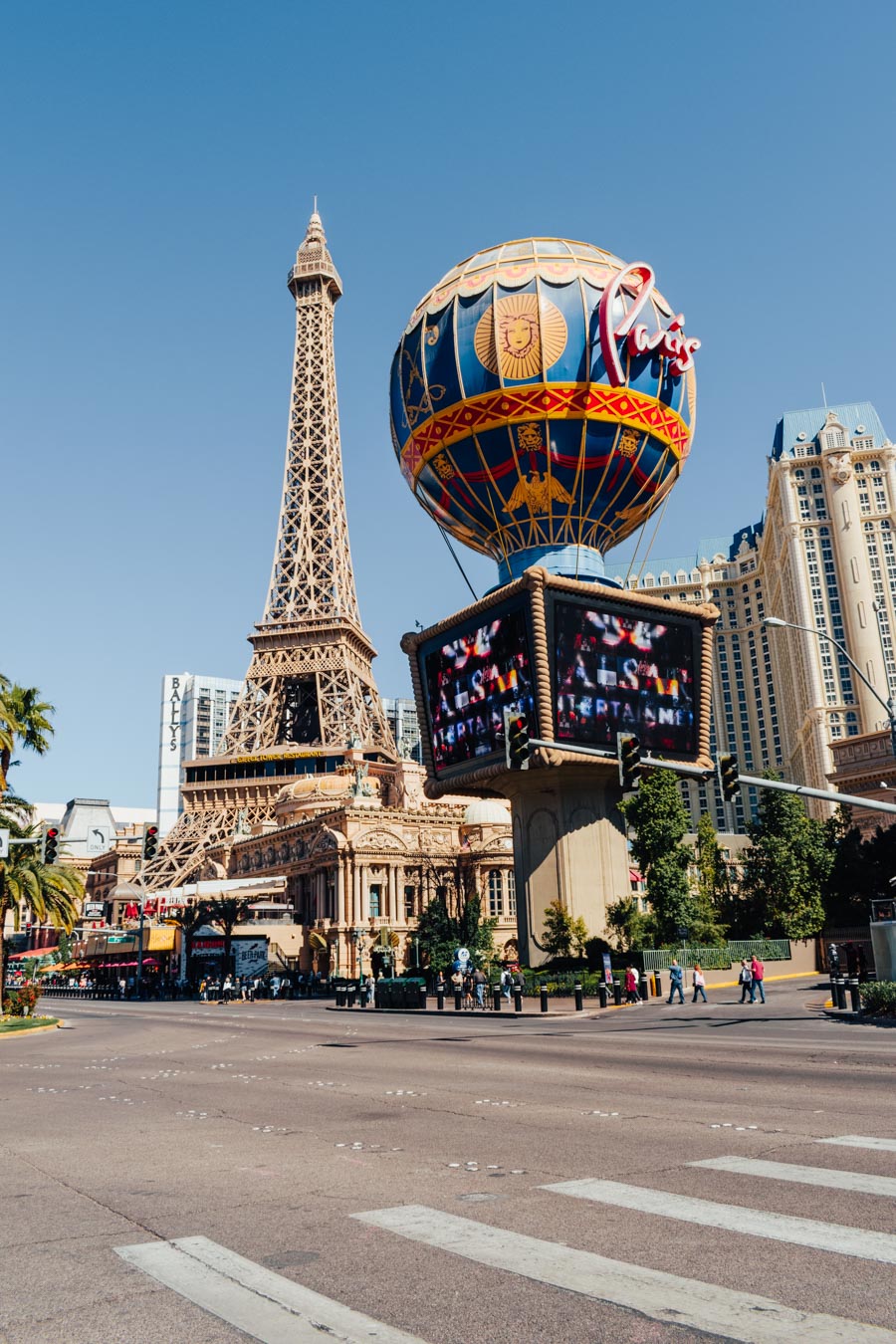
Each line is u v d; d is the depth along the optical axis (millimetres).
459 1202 10523
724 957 69188
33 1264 8719
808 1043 27844
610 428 64250
